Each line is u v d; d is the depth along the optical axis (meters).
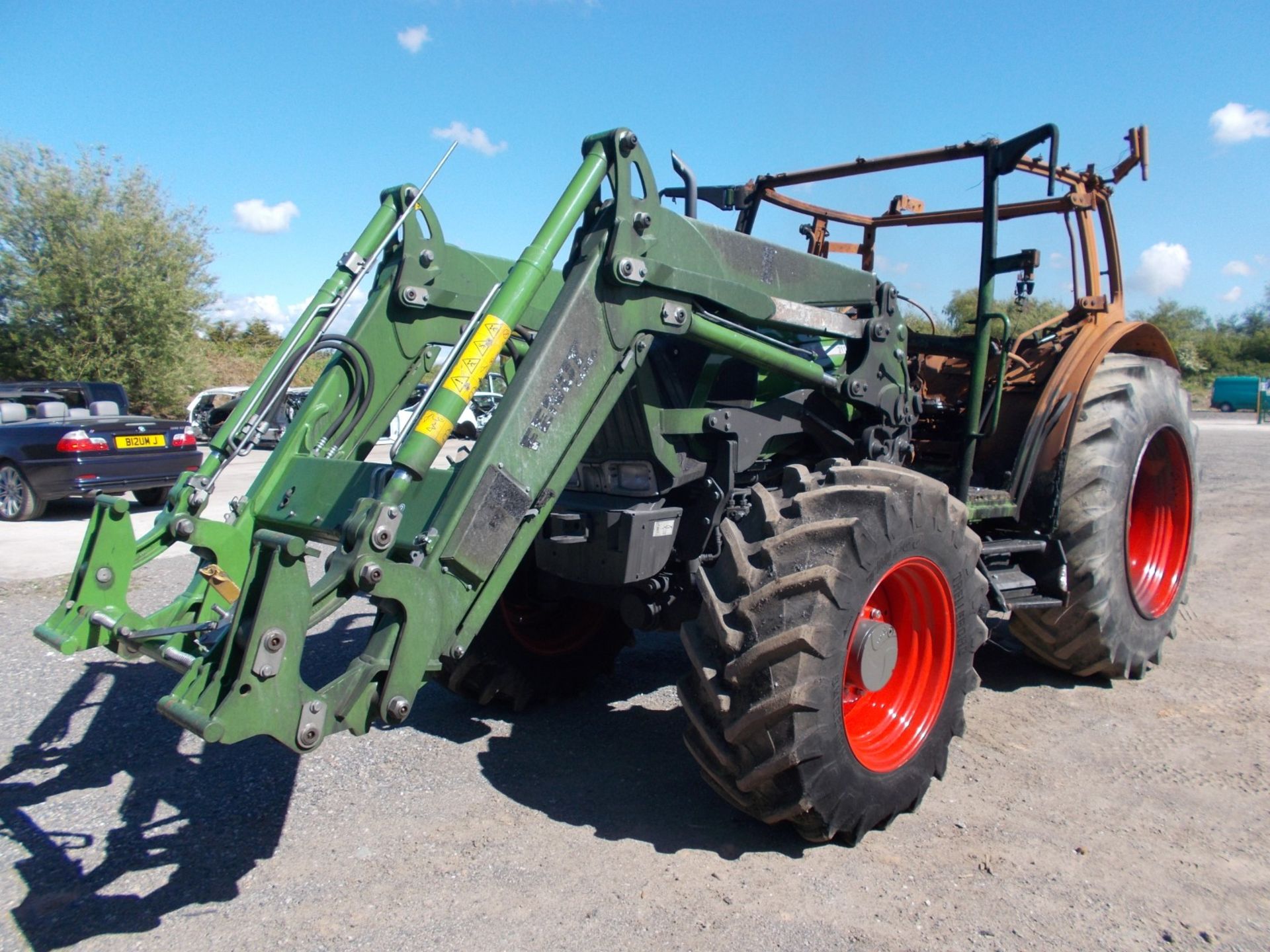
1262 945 2.29
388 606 2.30
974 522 4.16
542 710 4.05
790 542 2.66
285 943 2.32
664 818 2.99
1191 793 3.14
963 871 2.64
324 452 3.21
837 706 2.60
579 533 3.19
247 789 3.23
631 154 2.64
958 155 3.80
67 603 2.62
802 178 4.43
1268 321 62.31
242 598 2.12
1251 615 5.44
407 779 3.30
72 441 9.43
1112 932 2.35
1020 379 4.40
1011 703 4.05
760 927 2.36
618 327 2.65
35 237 22.59
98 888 2.59
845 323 3.38
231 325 40.19
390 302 3.36
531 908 2.46
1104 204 4.45
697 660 2.68
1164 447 4.71
